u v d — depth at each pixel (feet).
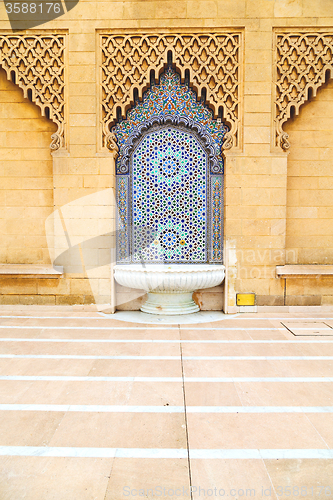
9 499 4.12
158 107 14.26
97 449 5.14
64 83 13.70
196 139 14.49
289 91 13.61
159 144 14.52
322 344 10.18
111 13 13.46
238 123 13.80
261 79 13.50
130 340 10.54
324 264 14.52
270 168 13.69
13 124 14.43
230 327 12.04
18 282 14.37
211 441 5.35
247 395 6.93
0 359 8.91
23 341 10.41
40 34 13.60
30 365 8.50
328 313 14.03
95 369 8.27
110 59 13.65
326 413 6.24
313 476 4.56
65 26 13.51
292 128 14.28
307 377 7.84
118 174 14.43
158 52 13.58
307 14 13.33
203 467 4.74
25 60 13.65
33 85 13.76
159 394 6.97
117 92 13.87
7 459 4.88
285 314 13.87
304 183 14.40
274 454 5.02
